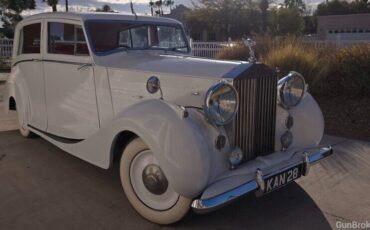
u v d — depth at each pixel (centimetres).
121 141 386
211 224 357
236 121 348
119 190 425
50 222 358
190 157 309
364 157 530
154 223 357
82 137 461
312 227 354
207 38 3675
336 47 1016
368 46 906
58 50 472
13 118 739
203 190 315
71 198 406
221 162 336
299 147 409
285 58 883
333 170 485
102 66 421
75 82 455
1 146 568
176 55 465
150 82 376
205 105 323
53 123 501
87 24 434
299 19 3259
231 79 339
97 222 359
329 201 404
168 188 343
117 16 461
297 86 405
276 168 352
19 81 567
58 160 513
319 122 421
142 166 359
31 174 467
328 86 862
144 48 477
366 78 833
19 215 370
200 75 355
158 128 324
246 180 328
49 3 2400
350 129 662
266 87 373
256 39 1159
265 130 381
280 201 403
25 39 541
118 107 412
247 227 353
